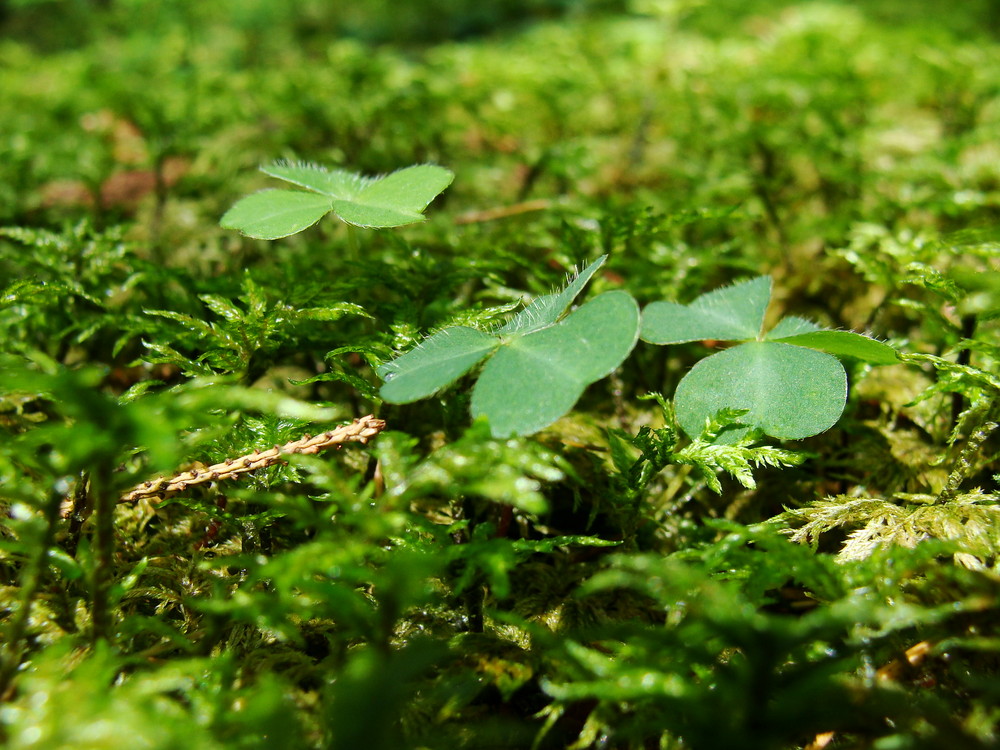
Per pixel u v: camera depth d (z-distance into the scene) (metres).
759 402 0.17
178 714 0.14
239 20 0.54
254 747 0.14
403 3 0.60
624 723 0.15
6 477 0.16
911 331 0.21
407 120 0.28
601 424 0.19
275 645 0.16
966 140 0.26
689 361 0.20
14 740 0.14
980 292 0.19
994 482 0.17
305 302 0.19
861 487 0.18
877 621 0.15
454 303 0.19
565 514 0.18
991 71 0.32
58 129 0.32
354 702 0.13
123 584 0.16
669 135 0.30
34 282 0.18
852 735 0.15
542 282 0.21
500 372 0.16
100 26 0.56
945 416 0.19
